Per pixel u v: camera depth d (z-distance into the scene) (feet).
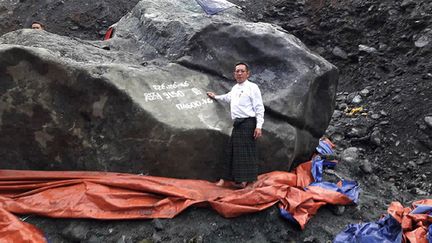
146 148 15.35
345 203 15.85
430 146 20.62
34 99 14.67
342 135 22.80
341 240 14.08
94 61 16.83
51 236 13.79
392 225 14.19
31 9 34.45
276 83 17.34
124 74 15.46
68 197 14.33
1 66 14.19
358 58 28.12
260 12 33.35
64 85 14.71
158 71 16.56
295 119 16.97
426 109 22.24
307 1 32.55
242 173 15.21
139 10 21.71
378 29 28.71
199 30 17.65
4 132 14.89
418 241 13.48
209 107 16.37
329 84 18.26
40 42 16.94
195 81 16.99
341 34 29.68
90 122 15.15
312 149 18.80
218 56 17.62
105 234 13.84
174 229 14.06
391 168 20.40
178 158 15.60
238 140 15.20
